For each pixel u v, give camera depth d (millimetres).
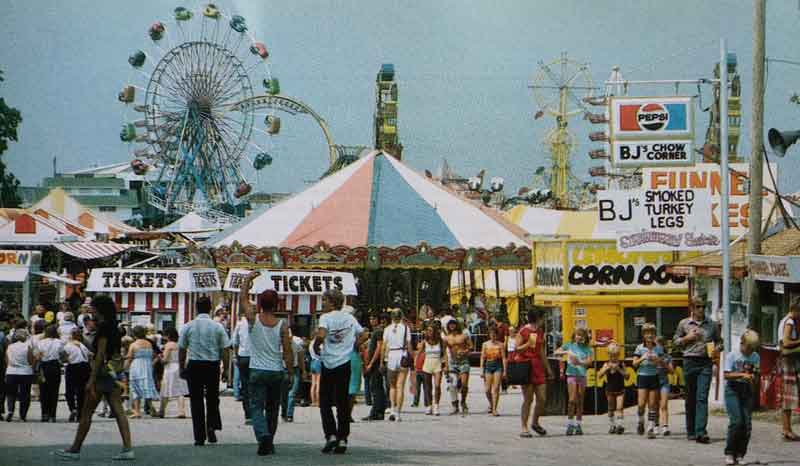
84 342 21203
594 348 22016
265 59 93438
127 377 23219
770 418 19219
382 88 50125
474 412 23453
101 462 13578
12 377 21312
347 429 14664
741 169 23000
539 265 26938
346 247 41375
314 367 24516
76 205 64750
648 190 22578
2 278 44312
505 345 24156
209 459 13828
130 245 56562
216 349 15711
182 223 61969
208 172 92875
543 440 17031
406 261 41438
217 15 91938
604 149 55375
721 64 20703
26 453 14750
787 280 18375
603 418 21109
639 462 14070
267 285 27859
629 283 25688
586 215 46625
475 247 41719
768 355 20000
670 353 23594
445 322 29172
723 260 20516
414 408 24594
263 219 43406
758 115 20453
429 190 45219
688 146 22797
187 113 91500
